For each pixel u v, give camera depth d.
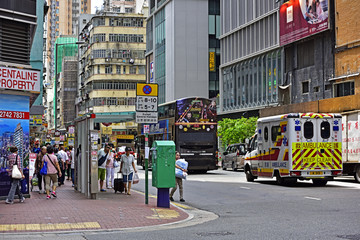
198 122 32.72
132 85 93.12
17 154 15.38
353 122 23.28
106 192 20.28
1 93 16.48
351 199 15.66
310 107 31.62
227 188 21.33
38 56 49.16
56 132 48.00
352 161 23.28
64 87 115.25
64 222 11.20
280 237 8.99
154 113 15.30
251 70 52.72
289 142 20.59
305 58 42.97
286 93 45.22
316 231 9.59
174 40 65.69
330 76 39.34
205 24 66.56
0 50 16.73
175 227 11.02
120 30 92.94
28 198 17.03
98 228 10.66
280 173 21.36
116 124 92.19
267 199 16.61
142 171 38.97
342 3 37.66
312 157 20.73
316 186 21.38
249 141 25.36
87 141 17.58
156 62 73.25
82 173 19.23
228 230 10.15
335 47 38.47
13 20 17.05
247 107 53.22
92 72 93.00
